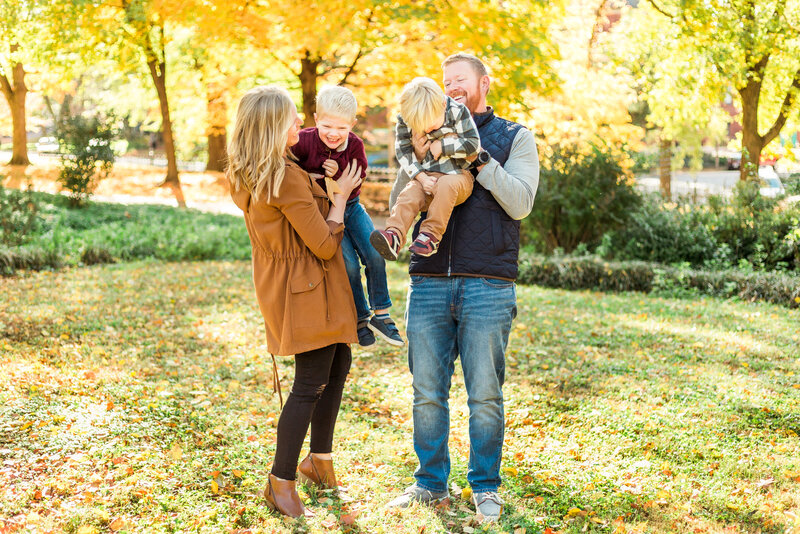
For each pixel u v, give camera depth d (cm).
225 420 444
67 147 1644
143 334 670
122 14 1473
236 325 729
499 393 319
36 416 413
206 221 1547
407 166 311
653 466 384
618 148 1216
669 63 1630
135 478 338
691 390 519
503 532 303
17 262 1017
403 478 367
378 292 339
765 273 947
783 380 550
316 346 302
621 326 744
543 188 1177
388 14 1040
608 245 1122
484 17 1083
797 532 304
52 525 291
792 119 1514
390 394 524
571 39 1652
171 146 2455
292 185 290
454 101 302
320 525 304
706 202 1156
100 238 1203
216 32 1219
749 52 1398
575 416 468
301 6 1112
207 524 302
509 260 314
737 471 377
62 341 623
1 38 1792
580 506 337
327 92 306
